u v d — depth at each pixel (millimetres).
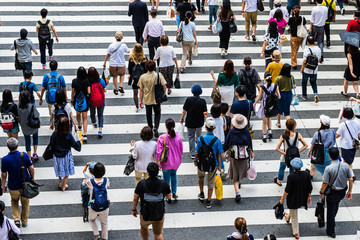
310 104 28906
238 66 31516
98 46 33125
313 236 20188
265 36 30047
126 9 37656
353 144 22281
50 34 30359
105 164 23906
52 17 36031
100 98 24734
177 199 21875
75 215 20922
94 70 24438
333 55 33844
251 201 21906
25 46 28578
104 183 18438
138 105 28125
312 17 32281
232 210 21375
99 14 36719
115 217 20828
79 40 33625
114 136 25844
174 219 20781
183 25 30016
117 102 28531
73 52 32406
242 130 20797
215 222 20703
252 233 20219
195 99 23078
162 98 24516
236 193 21719
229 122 22984
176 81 28109
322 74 31797
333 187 19469
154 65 24156
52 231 20047
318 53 27875
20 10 36719
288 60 32844
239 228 16547
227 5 30625
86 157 24312
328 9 32812
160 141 20344
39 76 30141
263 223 20750
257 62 32156
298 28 30609
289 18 30906
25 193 19469
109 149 24938
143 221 17891
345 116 22359
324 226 20656
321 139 21266
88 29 34812
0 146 25031
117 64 28031
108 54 27938
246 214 21188
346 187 19656
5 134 25922
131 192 22266
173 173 21141
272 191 22531
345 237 20219
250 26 36094
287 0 39719
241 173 21312
